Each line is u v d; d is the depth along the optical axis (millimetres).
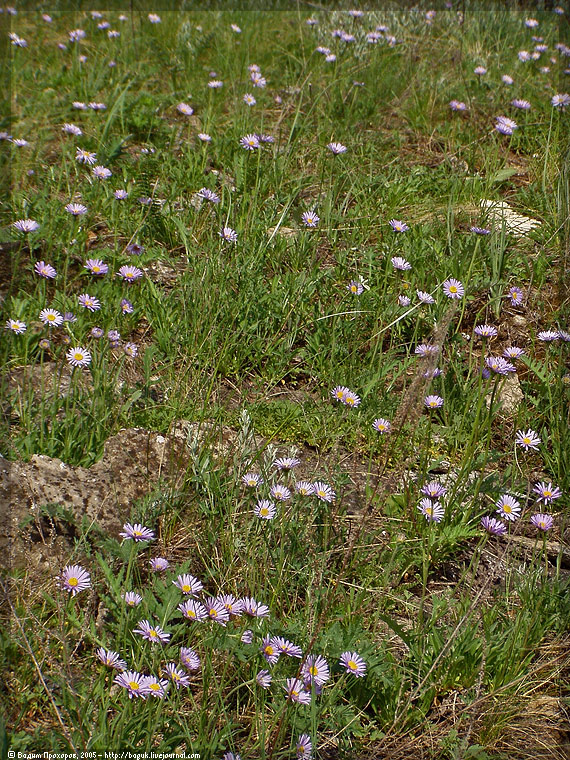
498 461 3947
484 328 4008
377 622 3586
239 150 4738
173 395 3930
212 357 4031
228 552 3656
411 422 3922
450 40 6320
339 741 3459
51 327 4020
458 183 4652
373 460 3918
